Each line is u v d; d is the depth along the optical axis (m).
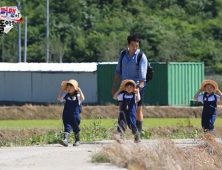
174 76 115.25
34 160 36.69
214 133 46.94
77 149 42.66
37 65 135.12
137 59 45.19
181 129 61.38
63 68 129.50
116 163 34.22
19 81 133.62
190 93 116.56
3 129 63.91
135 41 45.03
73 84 46.19
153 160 32.97
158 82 115.25
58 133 55.19
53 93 130.00
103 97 121.31
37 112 99.31
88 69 126.19
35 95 132.00
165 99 114.62
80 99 46.47
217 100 47.94
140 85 45.19
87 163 35.00
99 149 38.94
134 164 33.06
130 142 38.16
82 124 73.50
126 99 44.50
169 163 32.19
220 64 198.38
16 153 40.88
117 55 198.88
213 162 34.53
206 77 168.38
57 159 36.91
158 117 99.19
